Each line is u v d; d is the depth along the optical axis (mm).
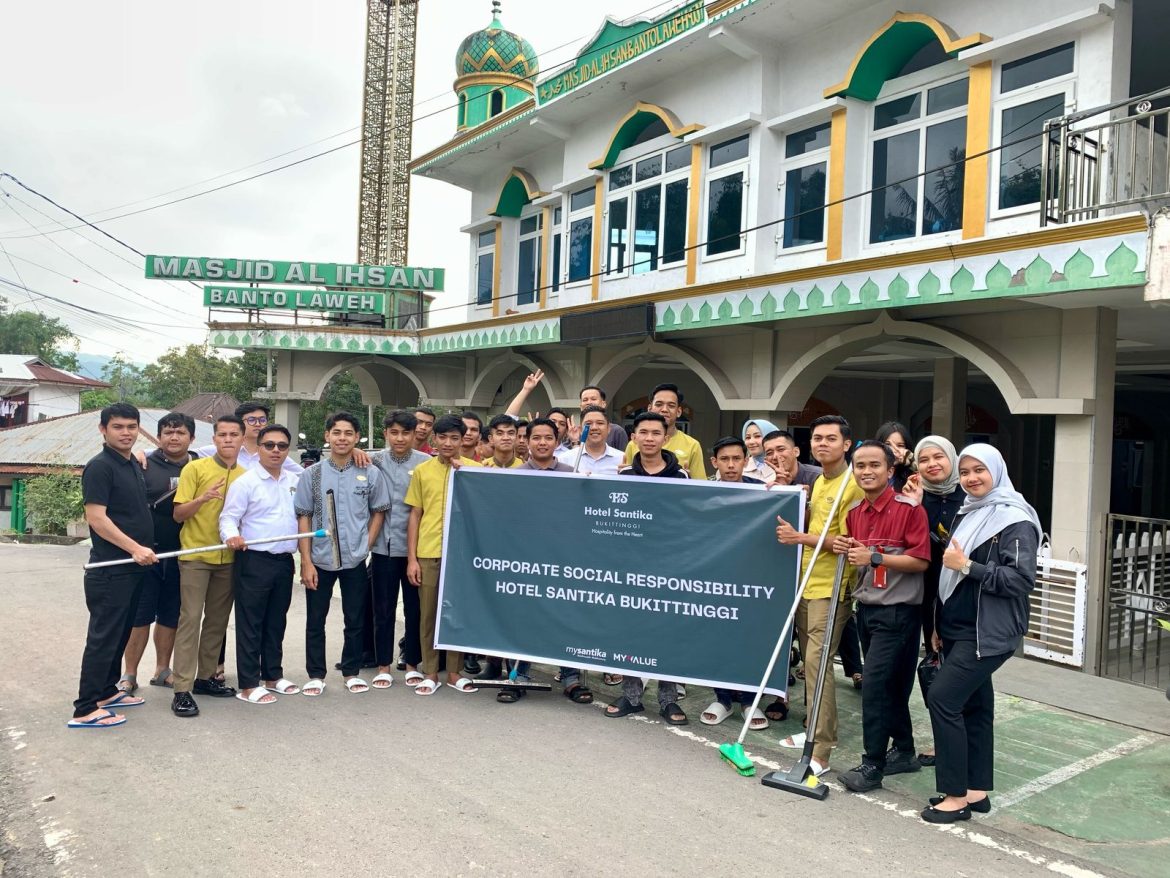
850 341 9297
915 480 4418
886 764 4637
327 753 4691
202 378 41375
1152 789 4551
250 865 3438
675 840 3754
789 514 5102
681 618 5320
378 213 30906
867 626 4500
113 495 5102
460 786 4281
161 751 4688
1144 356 11398
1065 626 7242
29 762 4516
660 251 11898
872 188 9312
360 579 5918
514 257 15859
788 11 9516
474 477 5855
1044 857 3738
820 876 3482
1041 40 7695
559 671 6633
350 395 36938
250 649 5590
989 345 8094
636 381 17375
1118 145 6977
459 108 19297
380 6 31047
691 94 11336
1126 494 16688
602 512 5547
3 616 8336
